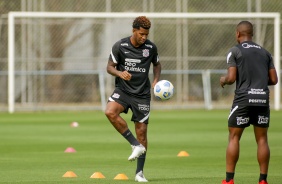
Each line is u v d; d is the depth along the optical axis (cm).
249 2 9238
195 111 8856
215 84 9419
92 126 6619
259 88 2791
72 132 5994
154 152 4472
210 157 4188
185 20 9206
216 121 7181
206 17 8806
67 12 8950
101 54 9231
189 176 3328
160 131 6069
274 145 4794
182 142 5119
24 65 8944
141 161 3139
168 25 9425
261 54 2825
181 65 9175
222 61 9531
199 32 9494
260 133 2852
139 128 3170
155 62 3244
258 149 2848
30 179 3228
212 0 9612
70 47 9200
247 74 2794
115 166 3759
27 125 6762
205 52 9506
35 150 4600
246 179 3197
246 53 2806
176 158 4147
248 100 2775
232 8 9644
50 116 8094
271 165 3747
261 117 2814
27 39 8938
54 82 9169
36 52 8981
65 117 7900
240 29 2883
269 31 9556
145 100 3170
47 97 9138
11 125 6762
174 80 9294
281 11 9819
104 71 9112
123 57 3155
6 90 9194
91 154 4359
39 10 9144
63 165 3809
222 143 5034
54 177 3300
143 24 3097
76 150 4600
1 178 3275
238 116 2803
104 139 5362
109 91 9100
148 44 3173
